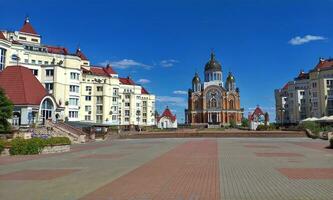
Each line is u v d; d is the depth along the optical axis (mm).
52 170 19297
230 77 141500
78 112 79812
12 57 69188
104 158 26047
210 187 13633
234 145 39531
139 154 29094
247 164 21047
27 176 17125
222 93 136500
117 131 72875
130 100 123750
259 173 17297
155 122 142375
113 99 98688
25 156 28359
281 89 131375
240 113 138625
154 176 16641
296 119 110750
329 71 96312
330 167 19453
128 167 20250
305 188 13258
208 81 141000
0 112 41156
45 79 73875
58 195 12453
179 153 29422
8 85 55312
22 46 72375
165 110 138750
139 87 128625
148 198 11781
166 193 12570
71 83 78125
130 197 11969
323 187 13453
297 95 110438
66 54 81688
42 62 78812
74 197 12078
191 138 61375
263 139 55000
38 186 14312
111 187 13867
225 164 21125
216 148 34719
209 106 137750
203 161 22875
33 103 54062
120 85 122812
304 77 112000
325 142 45125
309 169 18625
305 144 40875
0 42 62750
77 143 49031
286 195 12016
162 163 22078
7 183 15133
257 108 137500
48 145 31172
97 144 46062
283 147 35812
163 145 41219
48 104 57969
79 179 16016
